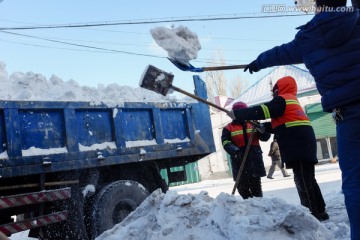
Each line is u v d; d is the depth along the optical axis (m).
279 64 2.42
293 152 4.07
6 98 4.60
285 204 3.38
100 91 5.47
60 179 4.79
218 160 20.70
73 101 4.99
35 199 4.38
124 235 3.45
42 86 4.97
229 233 3.01
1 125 4.34
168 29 3.17
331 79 2.02
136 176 5.68
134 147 5.53
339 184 8.17
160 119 5.99
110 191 5.04
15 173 4.28
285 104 4.09
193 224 3.22
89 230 4.92
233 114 3.80
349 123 1.96
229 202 3.26
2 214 4.37
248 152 4.96
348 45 1.99
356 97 1.93
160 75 3.31
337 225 3.54
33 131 4.57
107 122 5.36
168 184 6.56
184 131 6.35
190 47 3.19
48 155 4.59
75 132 4.93
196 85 6.68
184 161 6.58
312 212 4.05
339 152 2.02
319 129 20.42
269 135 5.11
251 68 2.61
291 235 3.03
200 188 14.11
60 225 4.83
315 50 2.11
